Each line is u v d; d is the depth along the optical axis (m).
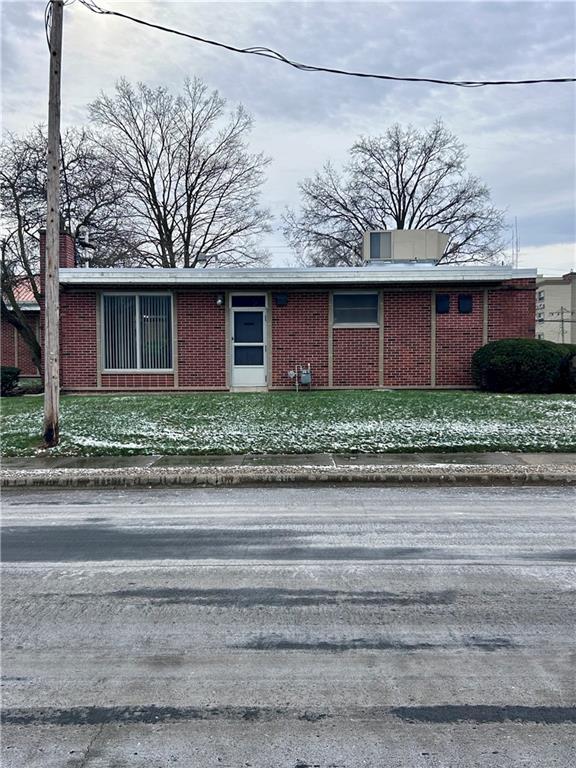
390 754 2.98
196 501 8.48
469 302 18.09
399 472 9.70
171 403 14.95
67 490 9.30
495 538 6.57
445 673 3.76
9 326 29.28
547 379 16.47
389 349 18.19
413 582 5.29
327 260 46.72
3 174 26.95
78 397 16.70
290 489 9.20
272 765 2.91
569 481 9.52
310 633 4.32
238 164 41.69
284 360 18.23
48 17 10.79
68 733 3.18
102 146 37.66
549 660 3.91
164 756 2.98
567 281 49.78
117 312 18.34
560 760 2.93
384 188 46.59
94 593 5.09
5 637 4.30
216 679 3.72
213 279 17.66
